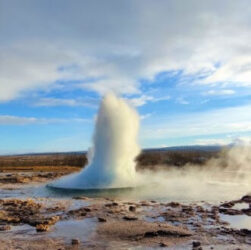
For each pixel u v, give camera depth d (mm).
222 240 11594
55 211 17047
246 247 10805
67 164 60969
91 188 26297
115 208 17516
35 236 12383
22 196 23031
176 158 60656
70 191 25109
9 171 47000
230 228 13273
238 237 11961
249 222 14422
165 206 18234
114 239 11867
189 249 10641
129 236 12172
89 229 13289
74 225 14016
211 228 13266
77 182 27875
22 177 35844
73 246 11148
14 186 28984
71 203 19453
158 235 12273
